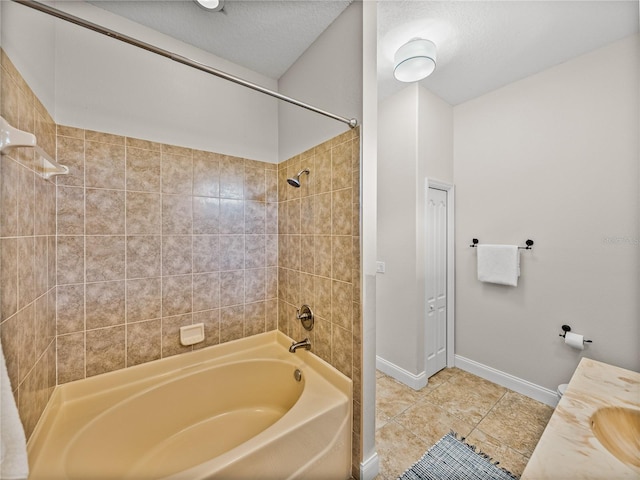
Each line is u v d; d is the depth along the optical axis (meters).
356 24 1.36
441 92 2.35
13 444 0.59
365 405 1.35
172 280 1.58
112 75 1.41
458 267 2.55
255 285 1.91
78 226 1.32
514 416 1.89
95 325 1.36
